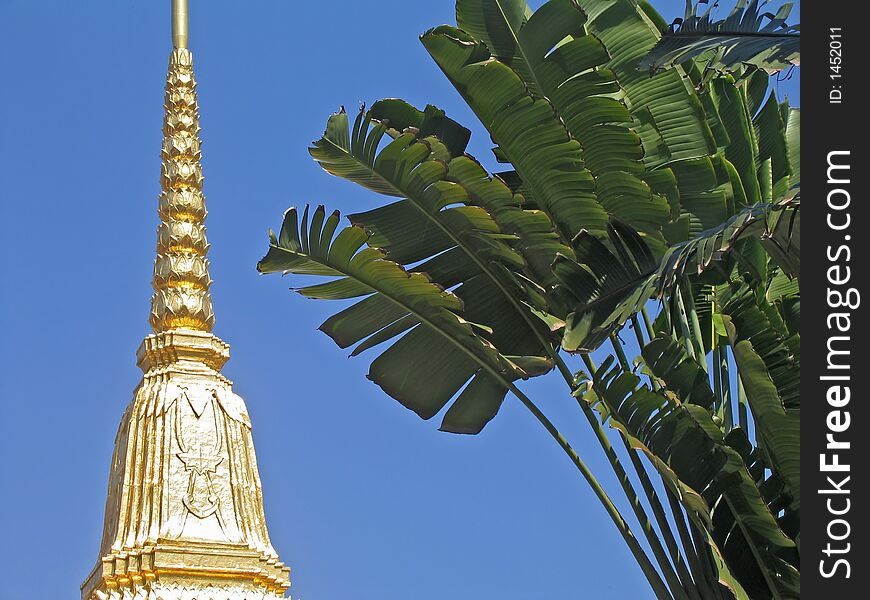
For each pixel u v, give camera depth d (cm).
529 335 1066
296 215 997
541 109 988
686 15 937
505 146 1014
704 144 1081
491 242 1020
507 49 1026
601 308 888
